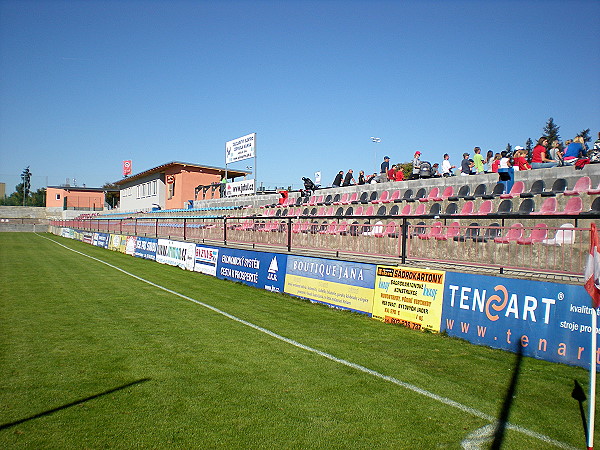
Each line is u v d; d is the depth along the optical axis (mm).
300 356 7043
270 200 28578
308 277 11867
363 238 12555
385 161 21641
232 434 4438
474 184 16312
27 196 108500
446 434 4516
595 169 12695
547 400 5379
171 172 45062
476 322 7895
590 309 6477
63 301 11625
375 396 5461
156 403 5164
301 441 4320
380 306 9727
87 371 6254
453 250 10156
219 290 13516
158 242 22344
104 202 82312
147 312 10305
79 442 4238
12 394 5398
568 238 8211
